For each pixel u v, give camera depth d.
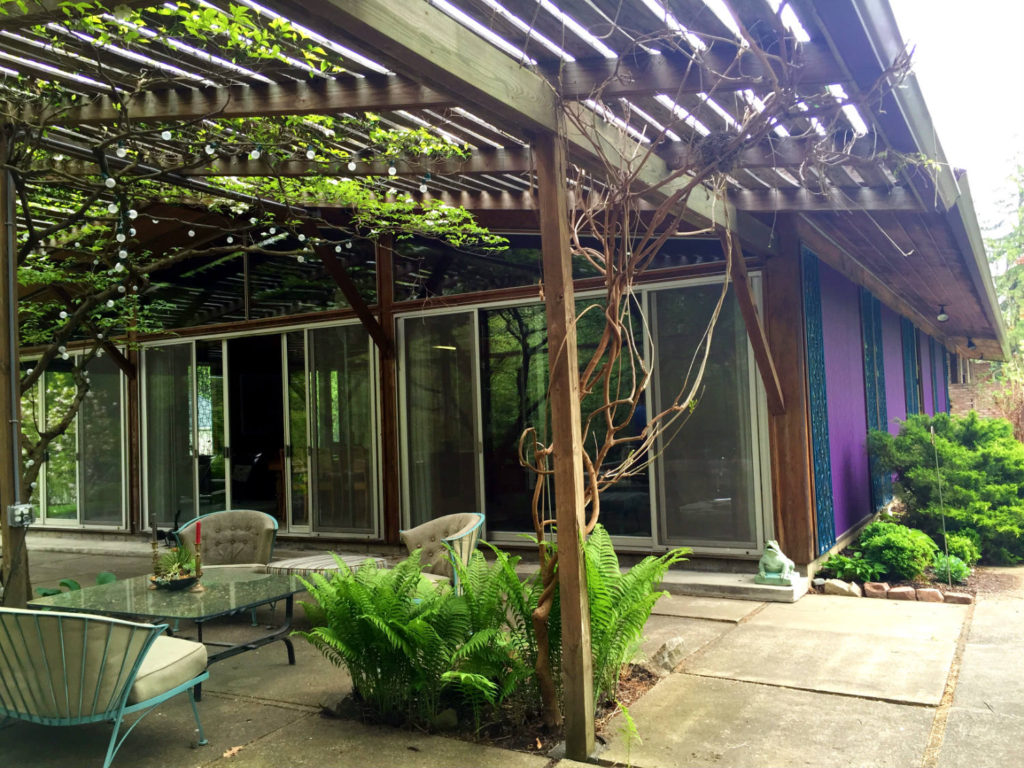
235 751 3.26
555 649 3.45
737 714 3.48
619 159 3.83
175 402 9.42
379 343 7.84
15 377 4.52
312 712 3.71
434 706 3.45
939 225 5.70
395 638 3.33
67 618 2.88
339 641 3.45
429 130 4.66
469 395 7.53
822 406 6.64
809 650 4.41
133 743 3.38
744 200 5.36
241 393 9.31
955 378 20.58
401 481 7.89
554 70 3.31
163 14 3.37
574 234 3.57
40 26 3.52
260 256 8.70
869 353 8.91
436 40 2.65
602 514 6.77
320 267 8.40
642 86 3.24
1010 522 7.01
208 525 6.14
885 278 8.97
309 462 8.47
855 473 7.91
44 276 6.75
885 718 3.38
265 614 5.77
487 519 7.45
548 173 3.29
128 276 5.75
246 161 5.15
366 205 6.09
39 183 5.03
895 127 3.59
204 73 3.82
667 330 6.52
